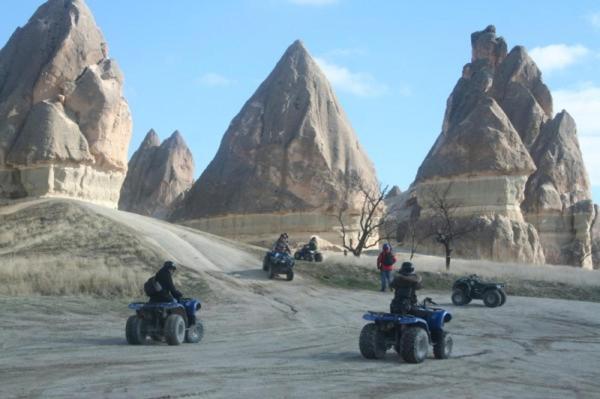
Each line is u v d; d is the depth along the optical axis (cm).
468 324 2327
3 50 5609
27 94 5175
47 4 5684
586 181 8975
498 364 1473
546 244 8450
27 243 3878
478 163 7144
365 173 6681
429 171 7375
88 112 5159
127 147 5500
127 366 1290
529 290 3716
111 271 3055
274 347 1664
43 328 1912
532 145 8962
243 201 6538
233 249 4206
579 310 2844
